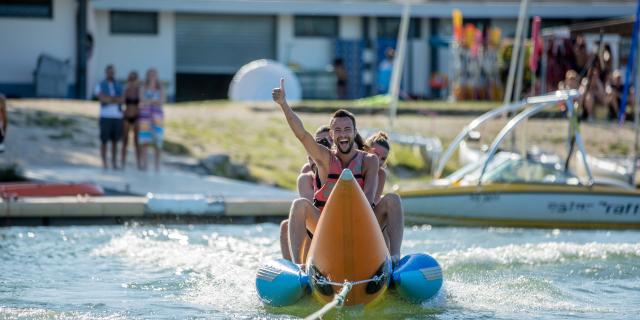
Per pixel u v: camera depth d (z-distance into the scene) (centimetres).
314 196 3209
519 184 5719
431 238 5134
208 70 13088
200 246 4738
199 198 5731
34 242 4834
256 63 11681
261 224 5766
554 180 5909
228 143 8588
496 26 13500
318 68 13212
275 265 3216
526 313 3147
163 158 7688
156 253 4478
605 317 3092
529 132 9288
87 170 6975
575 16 13325
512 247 4641
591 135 9019
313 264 3009
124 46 12825
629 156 7806
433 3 13100
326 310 2753
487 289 3562
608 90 9038
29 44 11719
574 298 3416
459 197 5666
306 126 9394
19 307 3209
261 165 8106
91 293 3488
